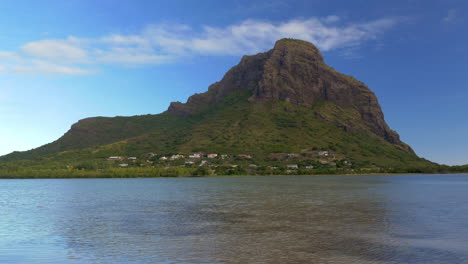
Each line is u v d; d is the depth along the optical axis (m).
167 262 33.03
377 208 73.31
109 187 154.38
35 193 121.25
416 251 36.53
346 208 73.56
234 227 51.06
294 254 35.47
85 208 75.75
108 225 53.31
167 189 137.88
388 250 36.97
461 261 32.97
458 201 87.75
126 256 35.25
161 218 60.34
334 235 44.84
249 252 36.31
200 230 48.78
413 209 71.50
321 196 102.88
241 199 94.38
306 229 49.19
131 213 67.12
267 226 51.91
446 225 52.09
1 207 78.56
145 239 42.94
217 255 35.19
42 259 34.72
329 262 32.59
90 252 36.94
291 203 83.81
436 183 184.12
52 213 67.88
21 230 49.53
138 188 145.88
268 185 162.25
